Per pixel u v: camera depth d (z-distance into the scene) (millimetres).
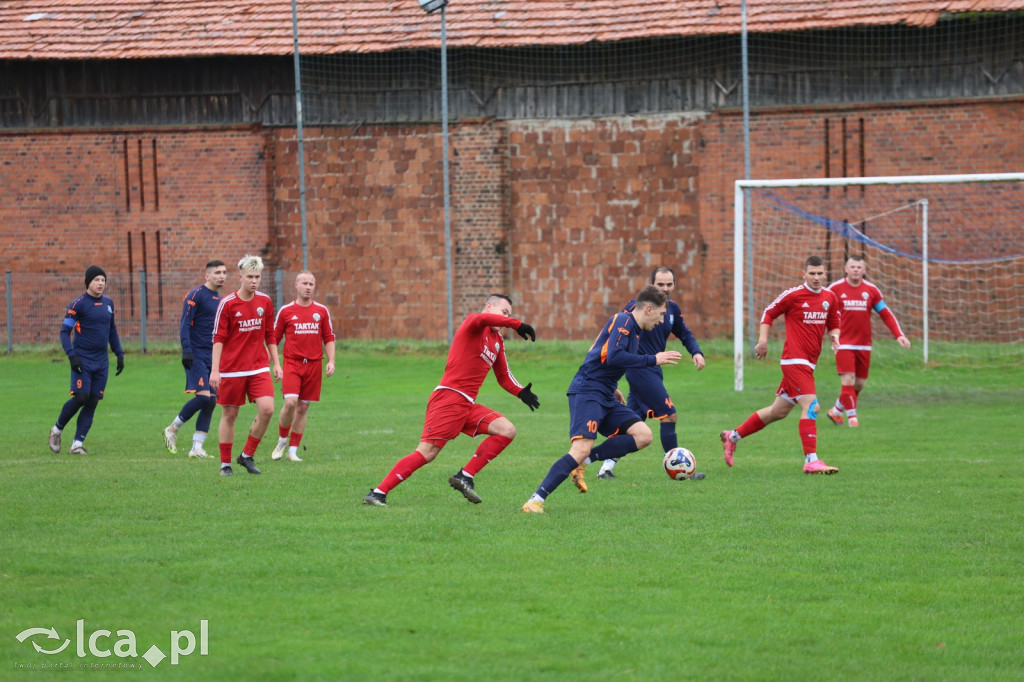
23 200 73000
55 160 72562
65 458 30984
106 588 16031
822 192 64062
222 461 27406
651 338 27359
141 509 22281
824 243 64125
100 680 12461
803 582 16578
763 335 28219
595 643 13695
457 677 12508
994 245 62062
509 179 68750
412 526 20438
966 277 62344
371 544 18844
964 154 62281
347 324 71062
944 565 17641
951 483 25531
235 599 15484
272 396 27547
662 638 13906
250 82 71000
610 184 67438
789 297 27734
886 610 15188
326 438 35375
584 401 22750
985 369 55125
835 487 25141
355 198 70500
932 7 61219
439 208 69500
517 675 12586
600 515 21734
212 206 71438
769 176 65000
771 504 22938
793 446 33031
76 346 32312
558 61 67688
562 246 68188
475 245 69125
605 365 22703
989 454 30453
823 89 64188
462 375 22688
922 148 62875
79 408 33156
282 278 70250
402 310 70312
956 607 15391
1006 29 61344
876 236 63500
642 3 66875
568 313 68375
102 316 32594
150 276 71250
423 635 13961
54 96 72625
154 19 72250
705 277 66125
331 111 70500
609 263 67625
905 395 46688
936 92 62594
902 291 63062
